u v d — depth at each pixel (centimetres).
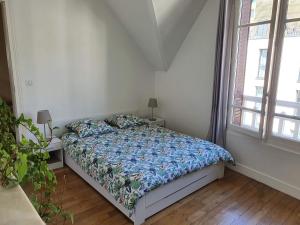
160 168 239
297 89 259
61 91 358
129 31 403
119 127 383
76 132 346
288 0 254
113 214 238
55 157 351
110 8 381
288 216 240
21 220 77
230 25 304
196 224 226
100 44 384
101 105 406
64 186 289
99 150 288
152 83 467
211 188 290
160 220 230
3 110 105
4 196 90
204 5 348
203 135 386
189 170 253
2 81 412
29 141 97
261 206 256
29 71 325
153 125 412
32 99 333
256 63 294
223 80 322
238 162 333
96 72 389
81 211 241
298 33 251
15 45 308
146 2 307
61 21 340
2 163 90
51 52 339
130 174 226
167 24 342
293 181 274
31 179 95
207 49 356
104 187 243
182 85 409
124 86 428
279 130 283
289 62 262
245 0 295
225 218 235
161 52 390
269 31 273
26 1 307
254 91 301
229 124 337
